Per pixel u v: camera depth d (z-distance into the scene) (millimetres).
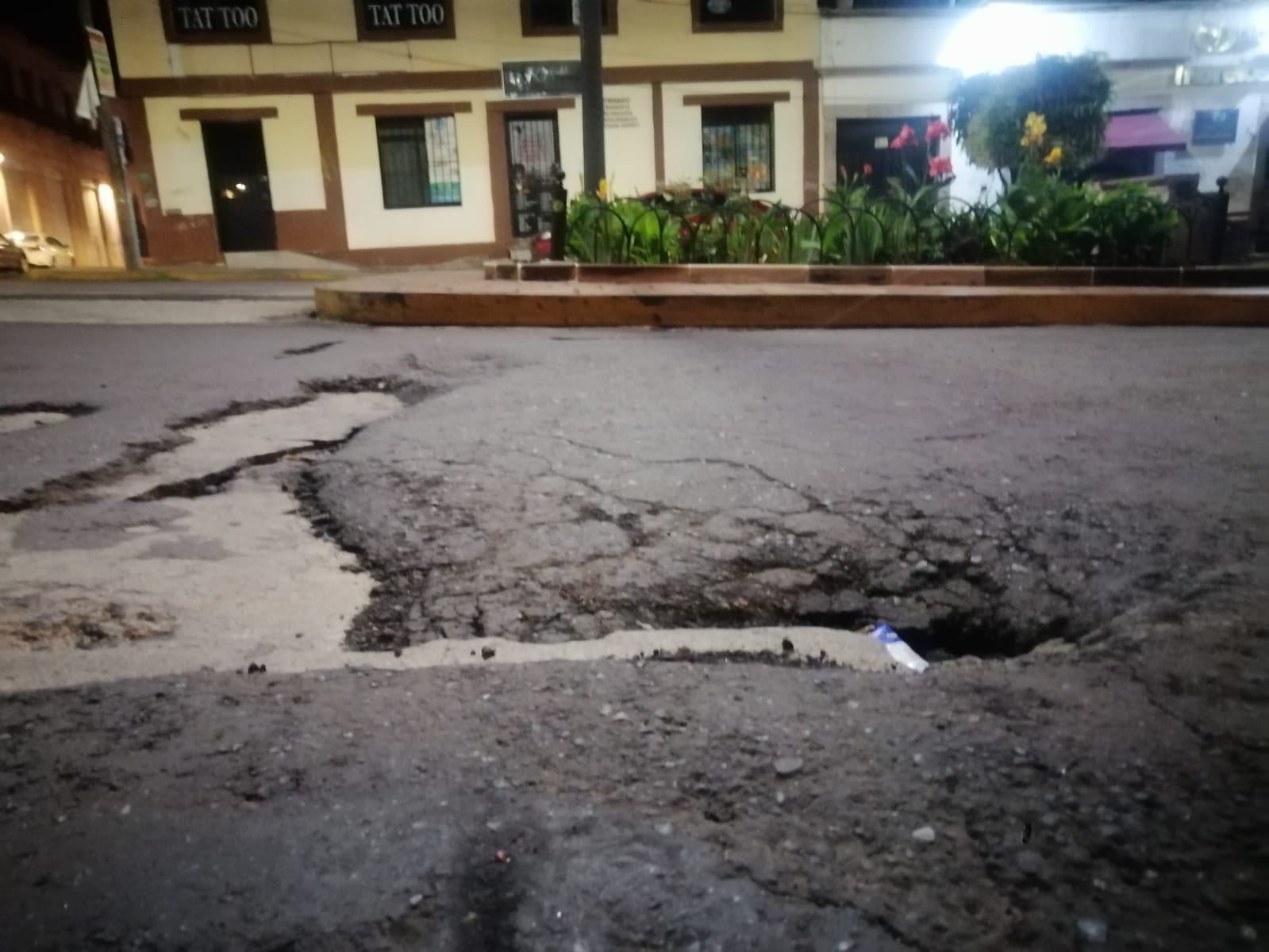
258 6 19156
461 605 2443
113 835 1493
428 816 1532
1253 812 1537
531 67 19438
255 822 1519
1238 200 20203
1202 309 7531
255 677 2021
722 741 1755
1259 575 2426
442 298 7289
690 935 1292
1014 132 12633
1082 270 8148
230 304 9109
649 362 5434
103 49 17609
